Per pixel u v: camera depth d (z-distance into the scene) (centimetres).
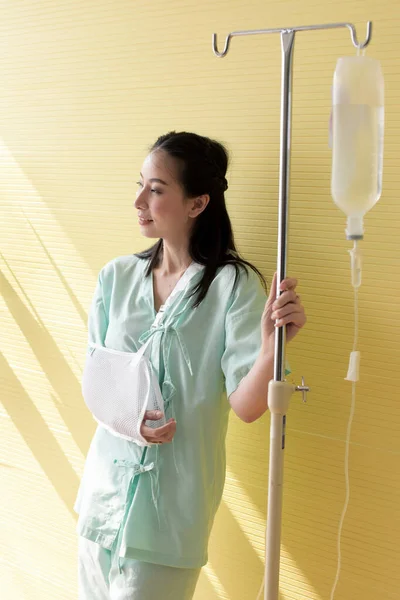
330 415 146
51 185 179
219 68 150
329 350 144
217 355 139
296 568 154
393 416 139
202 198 140
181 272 145
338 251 141
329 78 138
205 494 139
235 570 164
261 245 151
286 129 109
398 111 131
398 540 141
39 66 177
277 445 115
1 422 199
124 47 163
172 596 139
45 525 195
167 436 134
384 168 134
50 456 190
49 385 187
